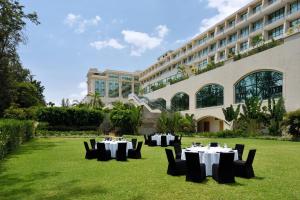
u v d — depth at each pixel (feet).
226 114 93.97
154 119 122.93
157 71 234.99
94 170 28.91
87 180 24.22
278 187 21.45
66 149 51.01
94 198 18.94
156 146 58.44
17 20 61.82
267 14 122.31
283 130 74.74
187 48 191.83
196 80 122.01
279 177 25.04
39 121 108.78
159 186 21.94
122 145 35.47
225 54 147.84
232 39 147.54
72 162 34.45
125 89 297.12
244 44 137.39
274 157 38.55
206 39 169.27
